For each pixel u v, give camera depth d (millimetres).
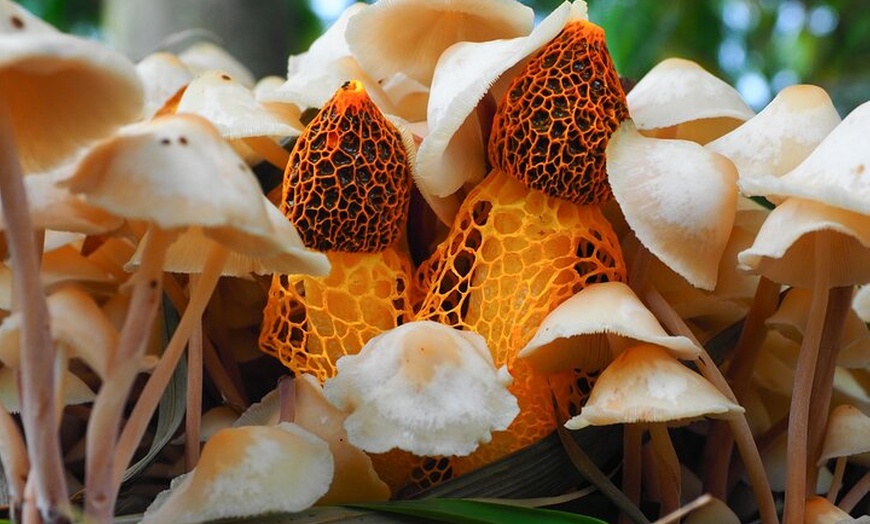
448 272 416
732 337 424
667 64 432
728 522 410
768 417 443
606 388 381
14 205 330
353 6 461
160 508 364
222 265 353
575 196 398
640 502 417
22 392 345
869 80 1163
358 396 376
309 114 458
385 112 429
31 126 337
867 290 448
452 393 375
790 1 1226
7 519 391
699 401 375
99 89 327
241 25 824
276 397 399
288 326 408
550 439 398
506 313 399
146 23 819
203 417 420
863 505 448
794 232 372
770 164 401
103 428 341
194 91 424
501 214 402
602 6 1128
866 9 1177
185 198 330
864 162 371
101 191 332
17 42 312
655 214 386
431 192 401
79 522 341
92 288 430
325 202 396
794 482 396
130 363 340
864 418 413
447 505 381
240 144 447
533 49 389
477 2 413
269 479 362
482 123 411
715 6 1142
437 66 407
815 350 394
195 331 393
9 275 401
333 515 378
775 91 1252
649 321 381
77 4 1327
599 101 396
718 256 391
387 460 402
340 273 402
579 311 383
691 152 394
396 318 406
